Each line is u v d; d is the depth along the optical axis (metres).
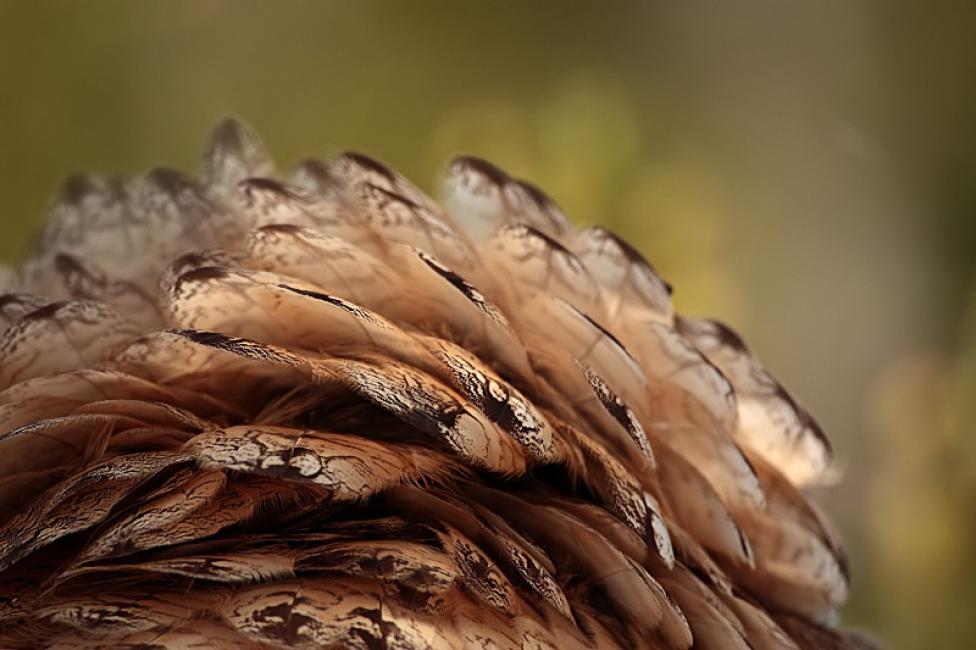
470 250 0.86
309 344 0.85
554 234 0.88
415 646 0.82
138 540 0.82
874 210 2.52
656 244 1.68
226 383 0.85
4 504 0.84
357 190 0.87
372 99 2.20
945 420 1.89
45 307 0.86
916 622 1.77
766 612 0.87
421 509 0.83
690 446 0.87
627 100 2.29
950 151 2.54
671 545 0.84
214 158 0.92
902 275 2.47
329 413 0.85
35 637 0.83
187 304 0.85
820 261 2.45
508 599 0.83
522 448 0.84
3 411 0.84
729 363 0.89
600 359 0.86
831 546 0.89
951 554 1.79
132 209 0.90
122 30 1.91
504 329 0.85
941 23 2.60
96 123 1.87
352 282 0.85
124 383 0.84
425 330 0.85
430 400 0.83
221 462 0.82
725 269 1.87
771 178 2.52
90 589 0.83
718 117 2.54
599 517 0.84
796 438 0.89
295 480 0.82
